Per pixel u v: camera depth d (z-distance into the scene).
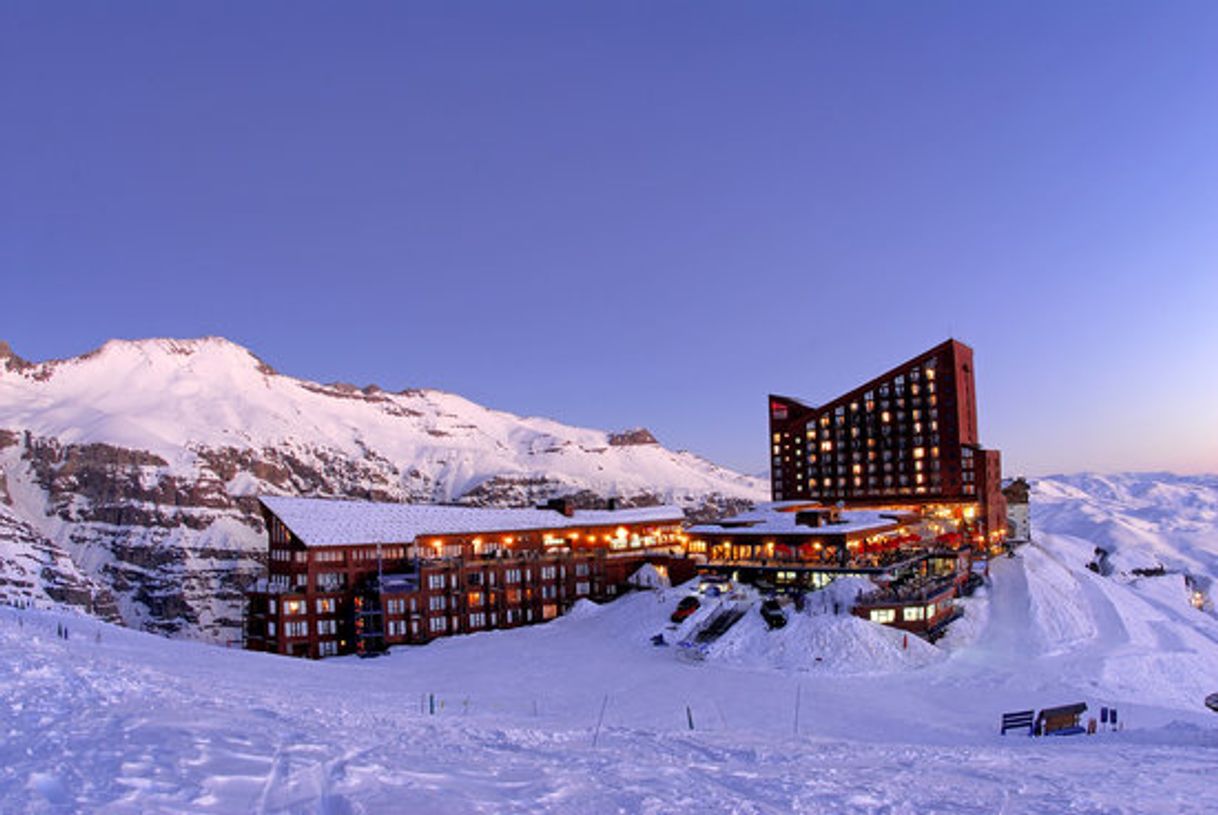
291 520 125.12
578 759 29.69
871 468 179.25
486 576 134.50
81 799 17.48
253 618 122.75
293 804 19.06
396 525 132.88
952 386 172.00
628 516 163.00
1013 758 37.34
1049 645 103.56
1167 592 173.25
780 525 127.69
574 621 123.19
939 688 81.88
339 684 67.19
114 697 31.72
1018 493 185.88
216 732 25.66
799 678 84.94
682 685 79.62
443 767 24.94
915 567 120.31
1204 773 32.88
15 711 26.70
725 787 25.77
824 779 28.39
